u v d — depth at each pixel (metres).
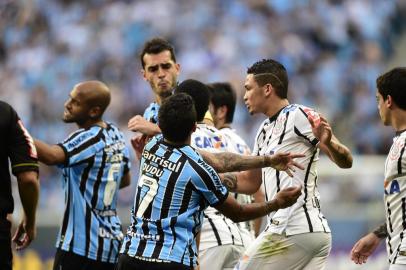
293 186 20.75
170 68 24.94
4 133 20.56
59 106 66.81
